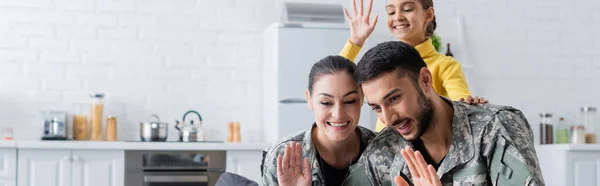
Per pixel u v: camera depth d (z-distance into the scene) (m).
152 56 6.20
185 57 6.25
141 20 6.20
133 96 6.16
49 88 6.06
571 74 6.75
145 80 6.19
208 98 6.27
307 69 5.87
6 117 5.99
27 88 6.03
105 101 6.12
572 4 6.77
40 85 6.05
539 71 6.70
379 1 6.41
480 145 2.35
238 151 5.80
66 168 5.58
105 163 5.63
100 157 5.62
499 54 6.63
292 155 2.48
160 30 6.21
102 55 6.14
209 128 6.26
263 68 6.34
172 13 6.24
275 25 5.88
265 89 6.25
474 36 6.60
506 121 2.35
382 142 2.53
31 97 6.03
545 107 6.70
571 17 6.76
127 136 6.13
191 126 6.02
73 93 6.09
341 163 2.62
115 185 5.62
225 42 6.30
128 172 5.65
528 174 2.22
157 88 6.20
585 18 6.78
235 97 6.31
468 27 6.59
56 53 6.08
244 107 6.32
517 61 6.66
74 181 5.59
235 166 5.79
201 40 6.27
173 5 6.24
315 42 5.88
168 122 6.21
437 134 2.41
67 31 6.10
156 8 6.22
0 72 6.00
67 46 6.09
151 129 5.89
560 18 6.74
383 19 6.39
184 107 6.23
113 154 5.64
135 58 6.18
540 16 6.71
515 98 6.65
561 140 6.36
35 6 6.06
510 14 6.66
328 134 2.46
